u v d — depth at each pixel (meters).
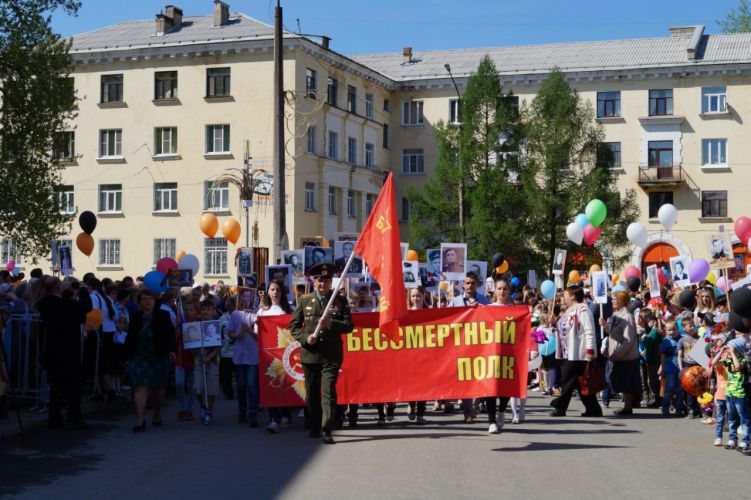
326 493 8.48
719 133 52.75
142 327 13.02
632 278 19.55
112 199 48.19
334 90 50.12
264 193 44.88
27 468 9.99
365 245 11.74
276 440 11.99
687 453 10.91
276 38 24.67
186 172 46.78
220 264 46.16
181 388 14.24
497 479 9.17
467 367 12.73
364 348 13.03
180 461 10.36
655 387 16.59
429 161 56.94
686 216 53.19
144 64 47.66
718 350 11.61
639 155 53.88
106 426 13.52
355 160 52.53
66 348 13.12
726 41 55.50
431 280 22.02
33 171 29.62
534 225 43.00
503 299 12.95
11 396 14.41
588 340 14.52
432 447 11.24
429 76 56.88
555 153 42.69
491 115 44.59
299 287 18.45
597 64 55.09
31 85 29.14
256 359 13.61
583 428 13.21
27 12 28.28
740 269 19.27
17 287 16.64
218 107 46.34
